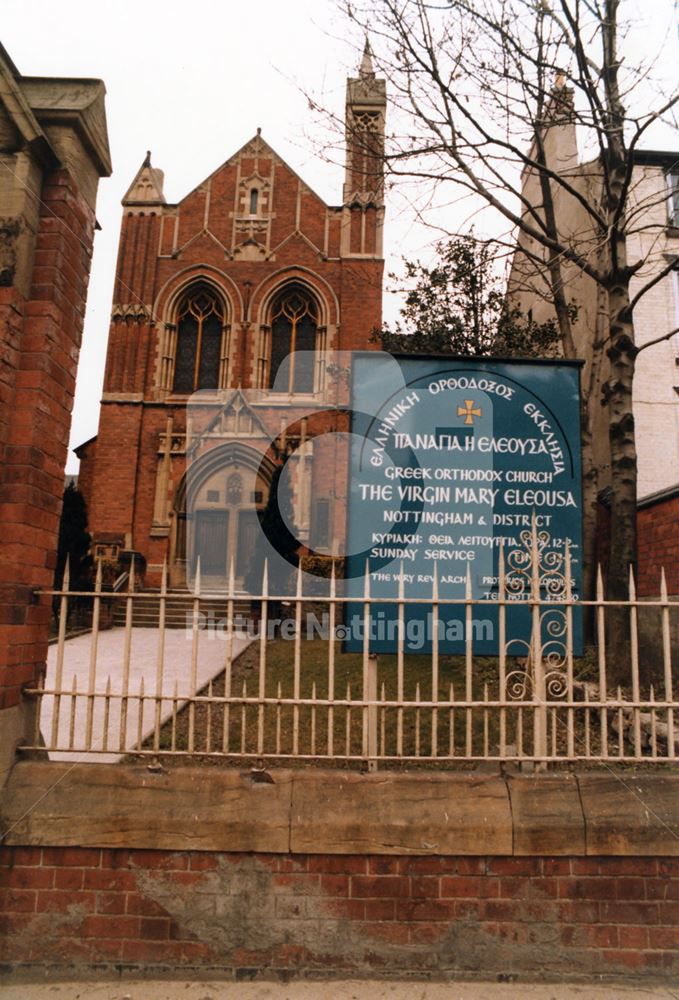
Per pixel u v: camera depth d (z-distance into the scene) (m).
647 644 7.08
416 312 10.75
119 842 3.13
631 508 5.92
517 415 4.19
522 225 6.76
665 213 10.84
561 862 3.15
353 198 19.70
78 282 3.81
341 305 19.28
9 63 3.50
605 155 6.74
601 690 3.30
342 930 3.09
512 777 3.28
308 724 4.92
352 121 7.66
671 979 3.06
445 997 2.96
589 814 3.16
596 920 3.11
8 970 3.07
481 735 4.57
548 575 3.99
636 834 3.13
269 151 20.25
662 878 3.15
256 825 3.13
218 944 3.09
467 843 3.12
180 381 19.61
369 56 6.59
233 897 3.11
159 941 3.10
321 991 2.99
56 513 3.66
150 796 3.21
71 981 3.05
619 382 6.15
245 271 19.64
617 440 6.08
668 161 10.89
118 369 19.17
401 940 3.08
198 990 3.00
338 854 3.11
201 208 20.06
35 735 3.41
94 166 3.97
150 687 6.65
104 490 18.52
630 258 10.74
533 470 4.13
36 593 3.41
